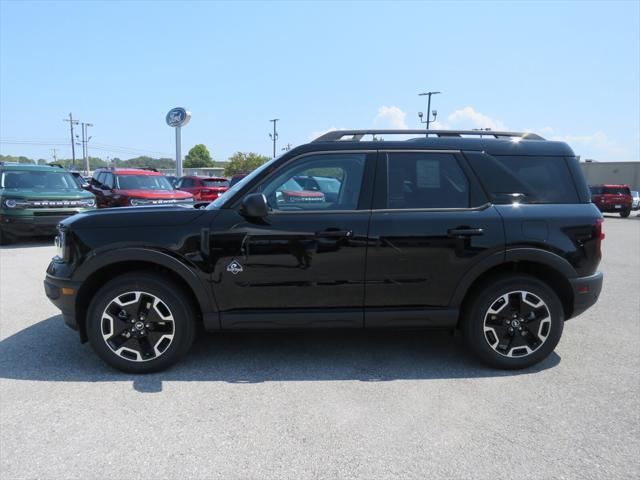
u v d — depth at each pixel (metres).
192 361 3.82
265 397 3.20
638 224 18.94
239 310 3.55
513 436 2.73
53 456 2.50
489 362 3.65
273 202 3.59
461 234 3.50
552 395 3.25
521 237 3.52
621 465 2.46
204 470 2.40
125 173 13.52
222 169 72.69
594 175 41.31
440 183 3.63
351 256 3.49
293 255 3.47
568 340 4.37
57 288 3.53
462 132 3.85
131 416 2.93
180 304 3.51
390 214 3.53
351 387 3.37
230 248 3.45
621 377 3.55
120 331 3.50
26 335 4.38
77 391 3.27
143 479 2.32
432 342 4.30
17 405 3.06
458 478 2.35
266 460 2.49
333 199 3.60
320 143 3.68
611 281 7.04
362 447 2.61
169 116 27.06
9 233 9.59
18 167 10.65
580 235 3.59
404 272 3.53
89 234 3.45
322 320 3.56
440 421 2.89
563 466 2.45
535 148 3.75
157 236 3.44
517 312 3.62
